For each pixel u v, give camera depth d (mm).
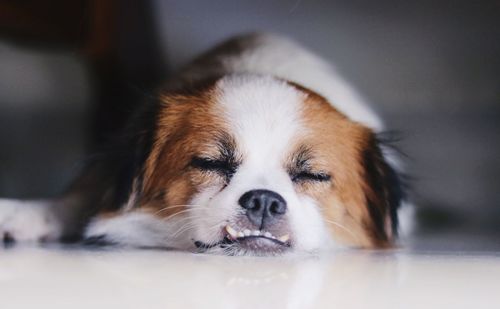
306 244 437
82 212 498
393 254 416
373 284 274
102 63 810
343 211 485
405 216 568
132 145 499
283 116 465
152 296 247
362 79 811
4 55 764
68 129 768
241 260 368
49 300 236
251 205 425
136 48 815
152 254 396
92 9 800
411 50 807
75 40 803
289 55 595
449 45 797
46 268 308
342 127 497
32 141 751
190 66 601
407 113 810
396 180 536
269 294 255
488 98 797
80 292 251
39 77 770
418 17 798
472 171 793
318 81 574
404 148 692
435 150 802
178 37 821
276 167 453
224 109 469
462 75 799
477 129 799
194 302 240
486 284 275
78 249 421
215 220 430
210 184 453
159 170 478
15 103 758
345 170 489
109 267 315
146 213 477
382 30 807
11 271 298
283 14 805
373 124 577
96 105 787
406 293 256
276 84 494
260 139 454
